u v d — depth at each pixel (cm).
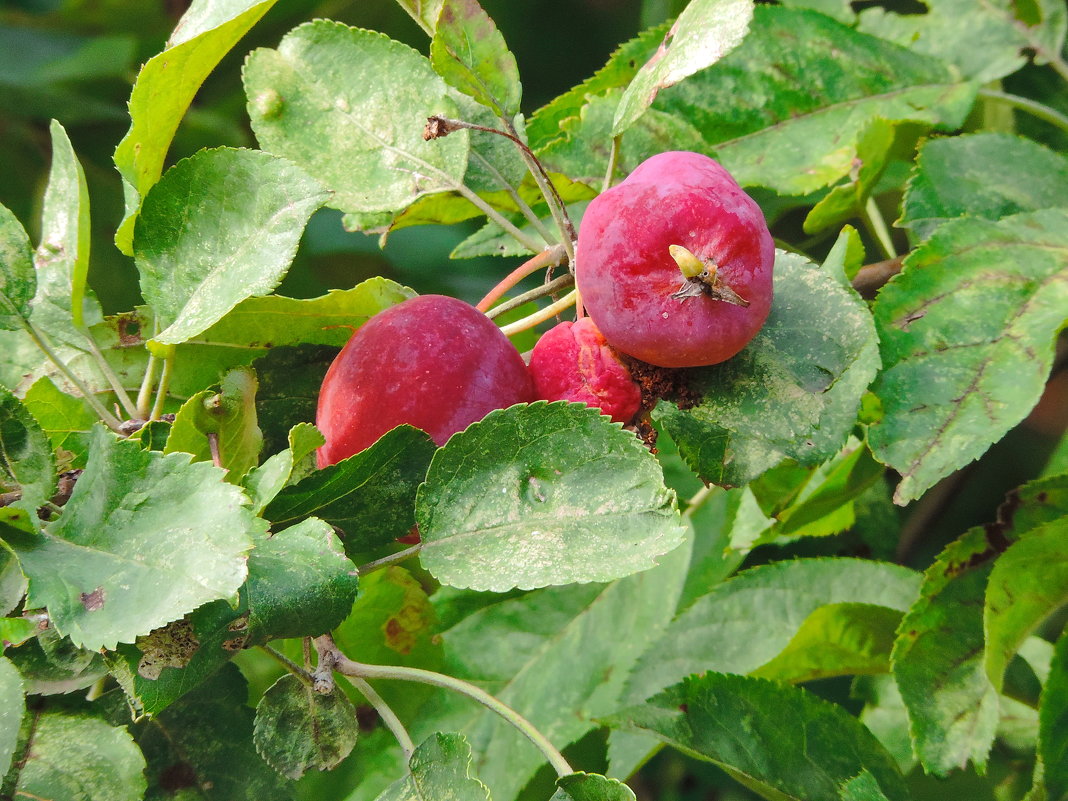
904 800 48
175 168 44
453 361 43
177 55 45
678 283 42
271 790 46
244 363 47
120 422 45
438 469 42
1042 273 47
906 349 47
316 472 43
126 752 44
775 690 49
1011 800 53
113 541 40
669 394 44
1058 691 49
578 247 43
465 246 51
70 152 48
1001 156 52
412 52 48
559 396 43
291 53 49
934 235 47
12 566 42
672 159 43
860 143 53
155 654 40
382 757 53
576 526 42
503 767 54
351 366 43
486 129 45
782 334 44
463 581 42
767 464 44
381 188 48
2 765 42
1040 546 47
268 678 54
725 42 43
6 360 47
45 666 44
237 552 39
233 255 44
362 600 49
